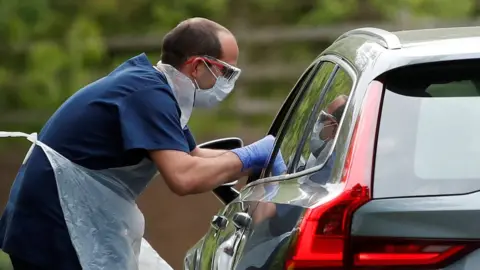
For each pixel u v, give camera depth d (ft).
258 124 110.42
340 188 27.17
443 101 28.12
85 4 113.60
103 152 36.83
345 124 28.68
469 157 27.07
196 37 38.04
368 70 29.12
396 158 27.22
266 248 28.99
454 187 26.55
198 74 38.24
